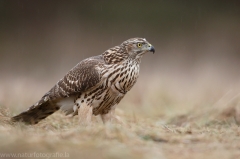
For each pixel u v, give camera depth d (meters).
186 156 8.95
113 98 12.23
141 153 8.69
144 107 18.30
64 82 12.34
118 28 39.44
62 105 12.59
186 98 20.33
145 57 32.75
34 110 12.39
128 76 12.13
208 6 40.25
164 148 9.41
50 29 39.47
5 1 39.47
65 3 40.06
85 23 39.56
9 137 8.77
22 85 20.97
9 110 13.71
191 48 37.59
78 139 9.42
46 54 36.72
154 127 12.57
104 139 9.59
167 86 22.66
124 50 12.17
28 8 39.69
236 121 14.00
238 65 33.09
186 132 11.73
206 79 24.53
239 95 14.93
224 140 10.54
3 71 31.27
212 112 14.81
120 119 12.83
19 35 38.91
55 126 12.26
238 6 40.22
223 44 38.06
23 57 35.75
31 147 8.34
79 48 38.00
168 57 34.09
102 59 12.35
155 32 39.47
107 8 40.00
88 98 12.13
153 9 40.03
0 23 39.03
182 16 39.88
